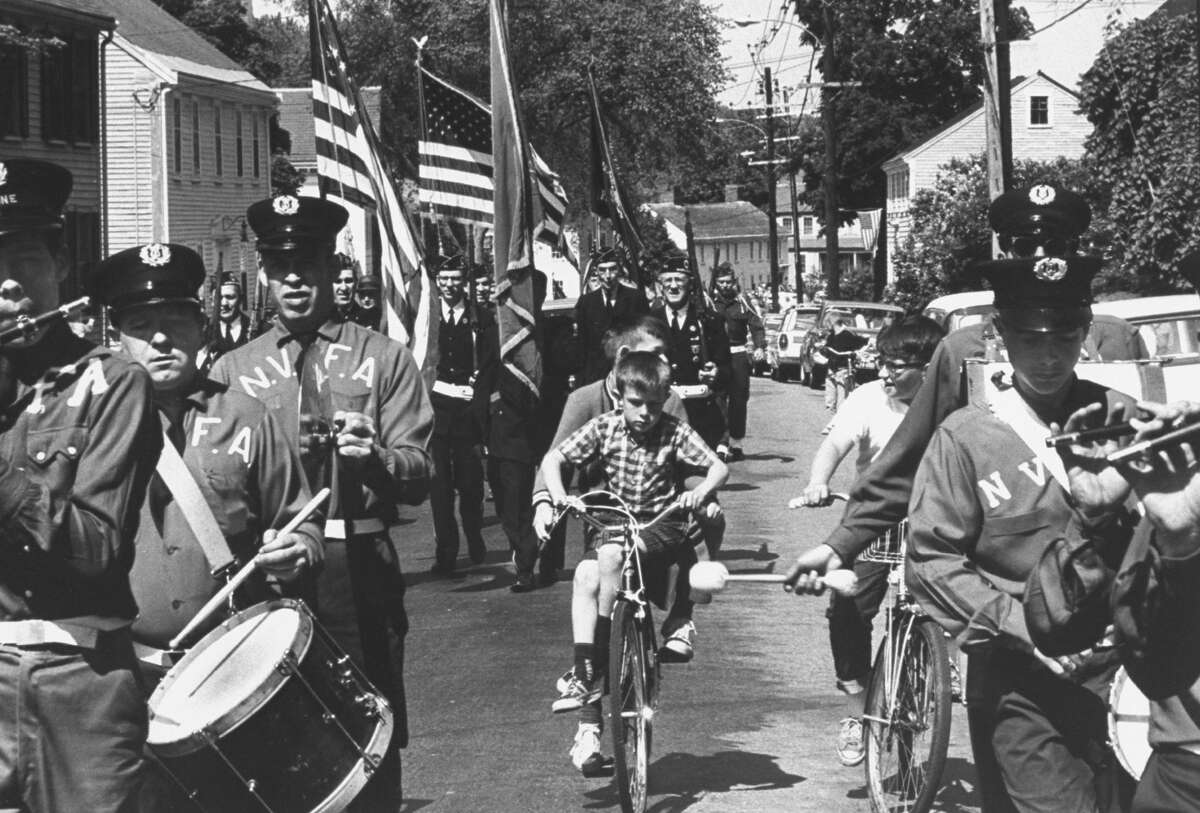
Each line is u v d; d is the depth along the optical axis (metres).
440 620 13.30
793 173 97.31
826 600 13.87
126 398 5.07
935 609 5.59
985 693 5.57
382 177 16.02
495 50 16.28
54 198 5.19
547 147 72.38
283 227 7.37
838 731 9.70
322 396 7.34
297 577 6.28
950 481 5.60
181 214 58.78
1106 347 8.73
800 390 47.53
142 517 6.25
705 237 171.25
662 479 8.57
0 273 5.10
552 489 8.51
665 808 8.22
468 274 18.69
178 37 64.69
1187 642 4.46
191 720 5.48
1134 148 39.16
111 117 56.34
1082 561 4.82
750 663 11.55
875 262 86.19
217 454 6.29
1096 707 5.44
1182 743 4.59
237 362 7.43
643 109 69.81
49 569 4.95
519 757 9.16
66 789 5.02
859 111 95.12
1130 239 39.19
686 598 8.55
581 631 8.26
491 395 15.00
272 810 5.60
